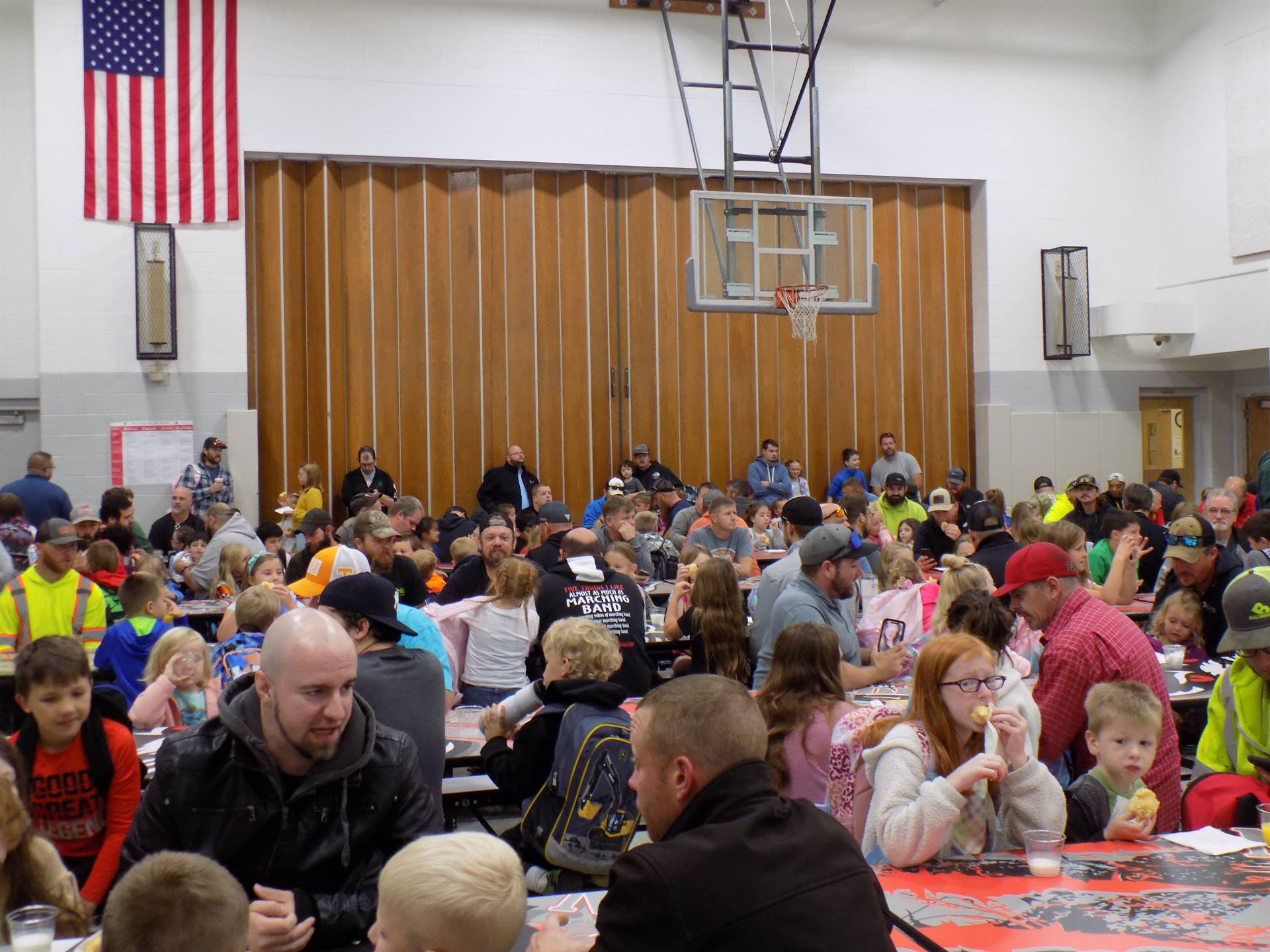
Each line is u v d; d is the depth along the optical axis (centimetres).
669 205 1394
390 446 1325
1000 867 282
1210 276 1445
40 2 1193
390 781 275
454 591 658
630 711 459
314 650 255
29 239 1260
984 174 1467
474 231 1344
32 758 350
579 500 1377
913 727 298
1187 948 229
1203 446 1575
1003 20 1470
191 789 262
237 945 188
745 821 192
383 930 186
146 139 1220
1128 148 1519
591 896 277
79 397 1212
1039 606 391
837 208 1190
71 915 271
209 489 1204
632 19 1355
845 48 1419
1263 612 352
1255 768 362
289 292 1293
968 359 1500
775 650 385
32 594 643
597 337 1380
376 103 1288
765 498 1377
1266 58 1355
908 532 974
